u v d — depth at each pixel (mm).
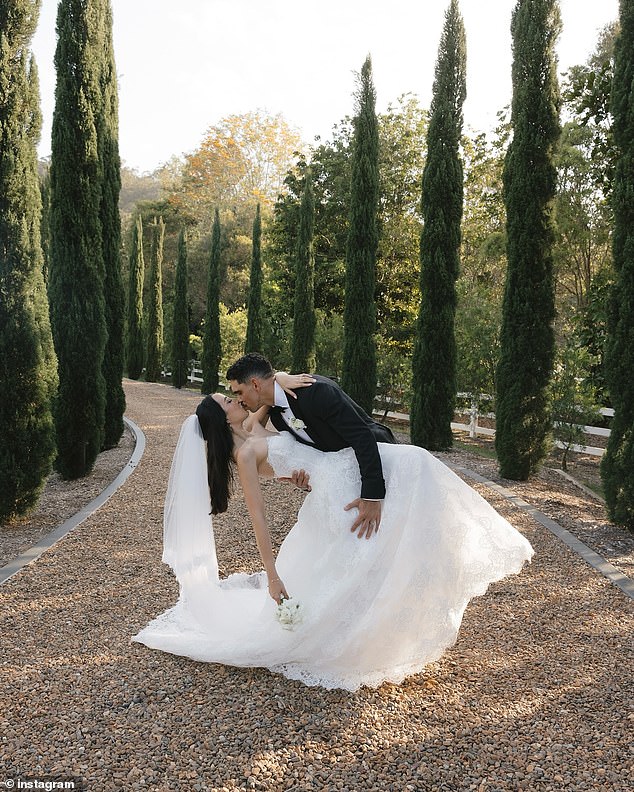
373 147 13359
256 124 42625
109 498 7074
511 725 2828
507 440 8586
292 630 3086
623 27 6277
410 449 3250
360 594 3092
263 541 3137
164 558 3637
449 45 10797
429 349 10953
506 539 3205
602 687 3170
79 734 2701
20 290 6039
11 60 5902
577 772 2512
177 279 25078
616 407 6309
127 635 3670
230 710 2895
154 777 2438
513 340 8555
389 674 3172
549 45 8422
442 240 10867
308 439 3260
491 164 18031
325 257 20500
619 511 6191
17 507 6180
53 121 8094
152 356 28047
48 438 6266
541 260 8469
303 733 2730
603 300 9227
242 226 35500
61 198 8148
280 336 21969
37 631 3721
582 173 14477
